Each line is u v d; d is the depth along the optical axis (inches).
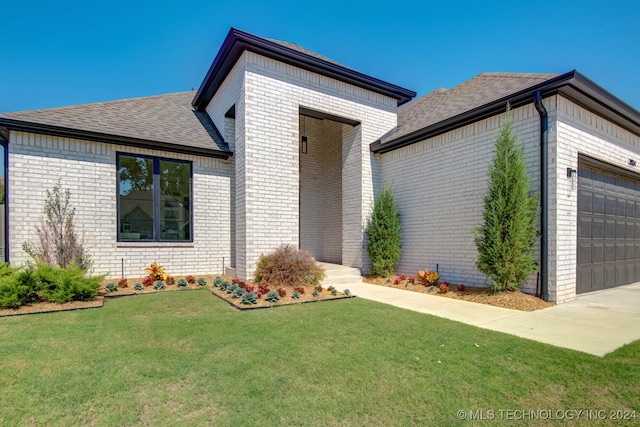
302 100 356.8
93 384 108.2
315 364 125.3
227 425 86.3
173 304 229.3
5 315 196.7
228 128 388.5
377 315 202.1
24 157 288.5
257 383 109.5
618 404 97.7
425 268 349.1
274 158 338.3
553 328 177.2
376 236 371.6
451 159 323.9
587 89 242.1
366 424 87.3
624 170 322.7
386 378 113.7
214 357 131.7
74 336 157.1
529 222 252.1
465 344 148.6
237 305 222.7
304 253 311.6
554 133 243.4
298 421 88.3
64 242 296.5
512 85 305.3
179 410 93.4
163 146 343.0
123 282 295.3
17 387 105.7
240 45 320.8
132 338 154.7
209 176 375.9
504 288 257.4
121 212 332.2
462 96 373.4
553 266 241.9
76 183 308.5
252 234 324.8
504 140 254.4
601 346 146.9
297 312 209.2
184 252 359.6
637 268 359.3
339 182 478.3
